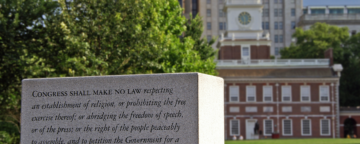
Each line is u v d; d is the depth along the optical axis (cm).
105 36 2609
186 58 3086
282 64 6975
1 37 2359
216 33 14300
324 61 6975
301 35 8456
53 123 1101
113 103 1069
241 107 6775
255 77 6769
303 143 4622
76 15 2606
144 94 1052
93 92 1082
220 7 14450
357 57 8125
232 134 6750
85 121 1083
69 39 2439
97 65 2517
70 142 1088
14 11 2373
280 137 6744
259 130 6750
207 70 3403
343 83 7812
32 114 1110
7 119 3161
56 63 2550
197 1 12625
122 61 2650
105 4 2645
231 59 7494
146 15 2867
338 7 14262
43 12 2434
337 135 6712
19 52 2427
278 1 14475
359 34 8306
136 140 1053
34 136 1106
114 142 1065
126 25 2650
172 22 3247
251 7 7725
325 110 6769
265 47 7519
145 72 2794
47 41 2511
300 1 14362
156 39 2783
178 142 1028
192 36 4522
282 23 14412
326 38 8212
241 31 7669
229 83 6806
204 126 1048
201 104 1034
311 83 6800
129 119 1059
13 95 2664
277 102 6775
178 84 1034
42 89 1109
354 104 7944
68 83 1096
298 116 6756
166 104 1038
